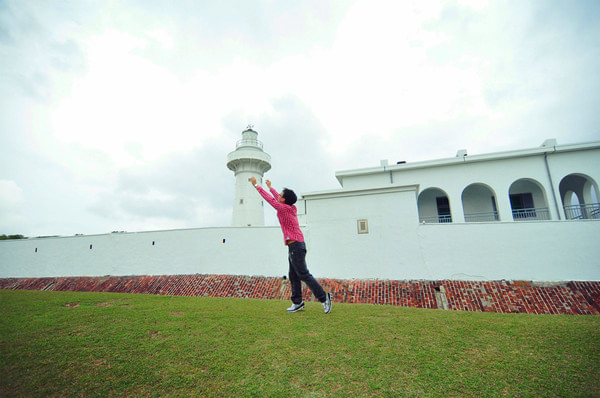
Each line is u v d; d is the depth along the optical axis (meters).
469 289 10.12
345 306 5.34
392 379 2.25
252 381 2.26
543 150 14.65
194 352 2.77
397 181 16.56
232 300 6.00
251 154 25.19
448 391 2.09
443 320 3.89
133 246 14.91
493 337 3.13
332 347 2.85
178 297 6.32
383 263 11.47
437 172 16.09
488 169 15.42
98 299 5.62
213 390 2.16
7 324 3.64
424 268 11.09
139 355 2.71
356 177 17.28
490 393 2.05
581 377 2.23
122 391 2.16
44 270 15.86
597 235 10.00
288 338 3.10
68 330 3.42
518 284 10.05
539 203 16.41
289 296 11.23
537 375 2.27
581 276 9.84
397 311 4.62
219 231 13.84
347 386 2.17
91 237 15.65
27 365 2.53
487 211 17.30
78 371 2.43
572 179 17.30
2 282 15.84
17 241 16.64
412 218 11.56
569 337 3.10
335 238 12.14
